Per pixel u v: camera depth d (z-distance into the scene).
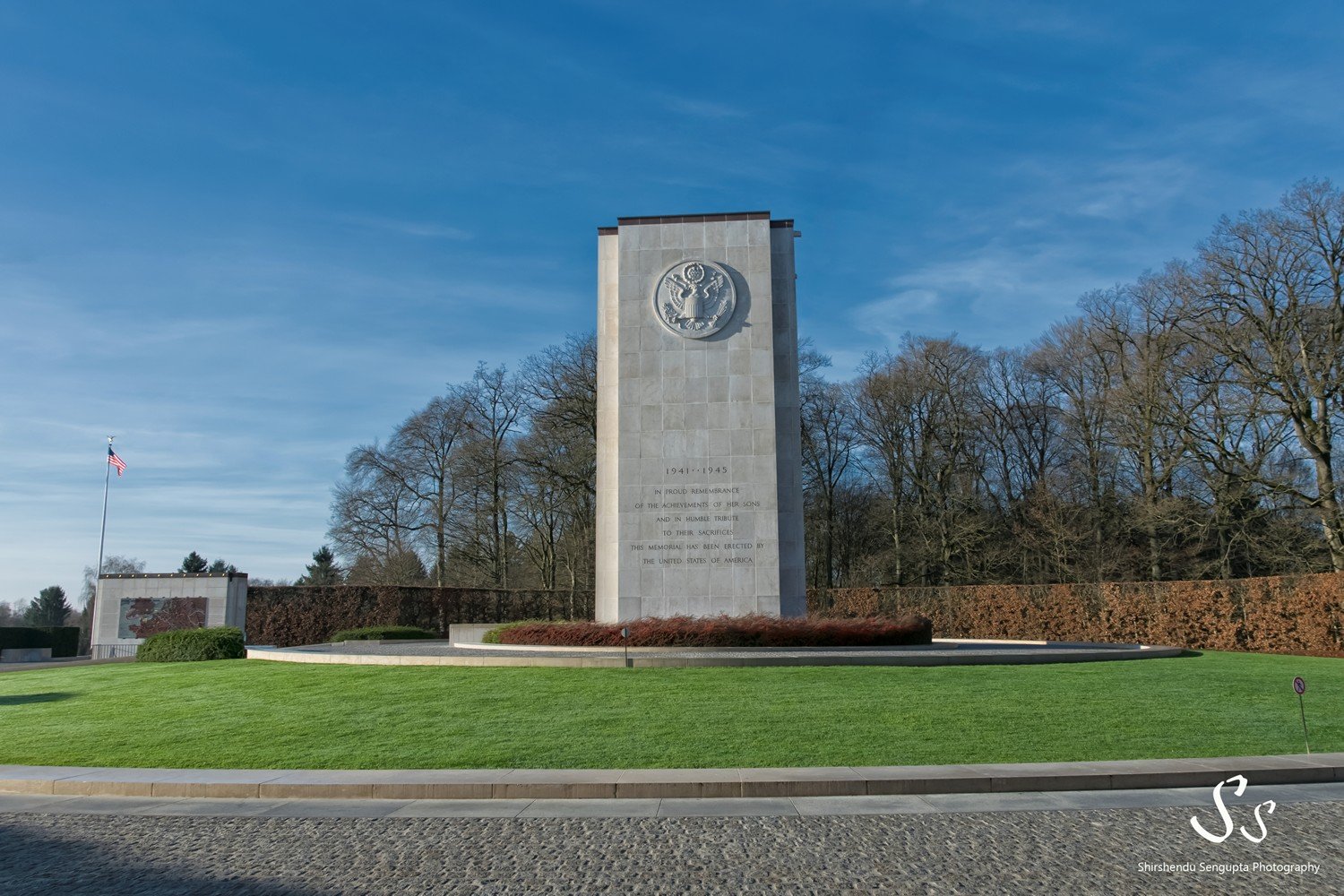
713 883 8.79
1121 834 10.47
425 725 17.20
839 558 62.78
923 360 56.97
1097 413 51.78
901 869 9.19
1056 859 9.48
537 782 12.91
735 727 16.30
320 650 31.12
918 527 56.00
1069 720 16.64
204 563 93.19
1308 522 40.12
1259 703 18.41
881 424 58.25
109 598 46.06
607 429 32.78
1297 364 37.81
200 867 9.55
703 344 31.89
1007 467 58.34
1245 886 8.62
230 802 12.88
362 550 62.16
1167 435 44.72
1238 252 38.19
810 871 9.16
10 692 24.52
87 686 24.75
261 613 48.06
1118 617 38.28
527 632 29.48
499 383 59.25
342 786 13.08
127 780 13.68
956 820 11.21
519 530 61.88
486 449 58.66
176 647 31.83
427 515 60.34
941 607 44.03
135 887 8.87
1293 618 32.53
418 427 60.16
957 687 20.08
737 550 30.69
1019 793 12.71
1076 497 52.94
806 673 22.39
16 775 14.25
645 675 22.20
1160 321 44.09
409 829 11.14
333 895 8.59
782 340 32.78
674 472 31.20
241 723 18.06
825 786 12.70
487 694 19.88
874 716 17.02
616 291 33.41
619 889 8.66
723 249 32.47
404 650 30.16
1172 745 14.91
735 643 27.06
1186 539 45.84
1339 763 13.62
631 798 12.66
